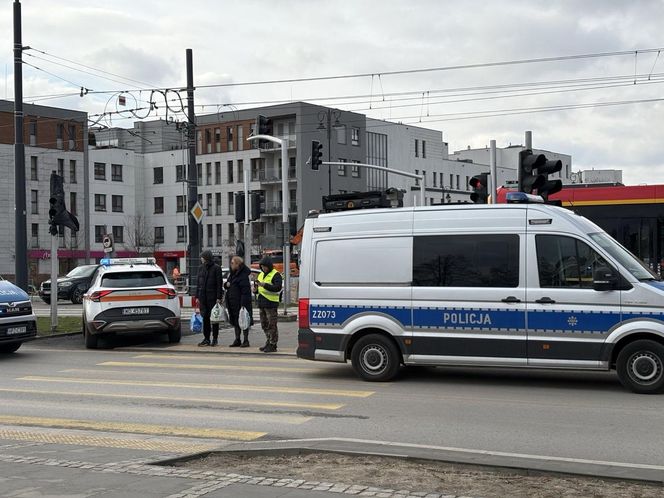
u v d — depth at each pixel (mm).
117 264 16703
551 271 10133
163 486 5453
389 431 7734
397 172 33344
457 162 97312
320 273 11297
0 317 14305
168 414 8805
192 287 25047
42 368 13070
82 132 76312
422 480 5680
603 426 7844
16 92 20562
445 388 10398
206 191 82312
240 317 15523
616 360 9898
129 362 13766
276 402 9469
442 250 10672
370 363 10992
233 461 6367
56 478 5703
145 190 87188
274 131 77562
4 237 70000
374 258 10992
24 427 8141
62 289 34250
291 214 75500
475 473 5891
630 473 5711
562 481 5637
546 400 9383
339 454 6473
